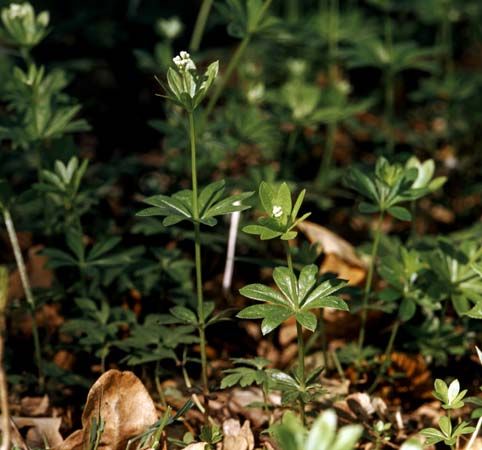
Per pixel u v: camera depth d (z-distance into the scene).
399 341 1.08
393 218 1.27
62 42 1.58
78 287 1.04
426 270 0.98
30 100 1.05
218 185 0.91
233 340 1.09
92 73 1.56
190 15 1.83
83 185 1.06
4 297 0.81
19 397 0.99
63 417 0.98
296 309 0.87
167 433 0.95
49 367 1.00
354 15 1.53
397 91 1.71
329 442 0.71
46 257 1.11
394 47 1.30
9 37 1.10
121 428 0.90
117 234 1.15
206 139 1.14
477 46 1.95
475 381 1.04
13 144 1.06
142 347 0.98
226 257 1.14
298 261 1.01
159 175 1.30
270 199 0.86
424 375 1.03
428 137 1.43
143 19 1.73
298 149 1.35
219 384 1.01
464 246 0.99
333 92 1.35
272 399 0.99
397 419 0.97
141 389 0.90
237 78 1.61
